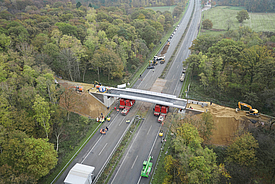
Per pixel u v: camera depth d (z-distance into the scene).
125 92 99.81
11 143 55.22
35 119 72.50
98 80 116.19
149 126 85.69
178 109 92.00
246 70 95.25
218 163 68.06
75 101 92.38
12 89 73.38
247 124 77.38
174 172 54.66
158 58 144.00
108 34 136.50
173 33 199.25
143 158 71.06
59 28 125.00
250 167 62.41
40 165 56.72
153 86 114.62
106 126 86.44
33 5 192.38
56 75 113.50
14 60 91.12
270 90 80.19
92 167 63.91
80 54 105.88
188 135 60.31
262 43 123.69
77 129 83.81
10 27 115.44
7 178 49.34
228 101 96.00
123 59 122.25
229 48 103.94
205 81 104.75
